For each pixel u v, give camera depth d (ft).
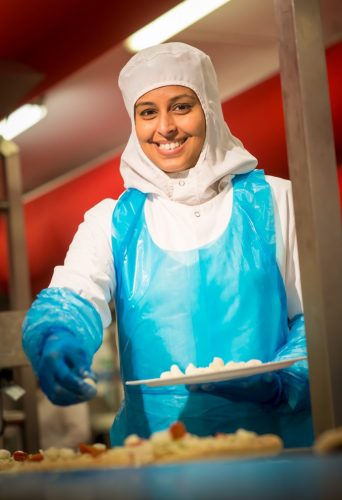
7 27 12.00
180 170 7.10
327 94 4.96
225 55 16.05
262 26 14.67
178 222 6.98
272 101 15.81
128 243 6.98
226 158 7.11
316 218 4.81
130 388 6.81
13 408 15.37
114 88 17.25
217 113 7.14
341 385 4.74
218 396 6.42
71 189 21.70
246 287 6.71
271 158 16.40
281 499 2.90
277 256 6.84
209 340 6.66
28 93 14.61
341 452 3.81
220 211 7.00
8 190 14.75
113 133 20.29
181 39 15.07
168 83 6.95
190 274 6.77
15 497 3.51
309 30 4.95
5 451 6.09
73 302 6.27
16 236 14.62
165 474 3.74
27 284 14.67
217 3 12.75
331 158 4.91
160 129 6.92
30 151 21.15
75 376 5.26
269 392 6.22
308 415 6.46
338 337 4.77
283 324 6.74
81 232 7.14
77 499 3.26
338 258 4.84
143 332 6.77
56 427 19.47
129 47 14.61
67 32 12.19
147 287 6.82
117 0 11.37
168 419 6.53
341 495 2.89
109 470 4.15
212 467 3.83
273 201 7.00
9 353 10.09
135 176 7.22
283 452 4.50
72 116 18.83
